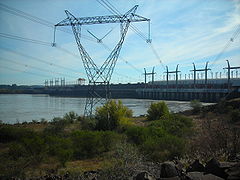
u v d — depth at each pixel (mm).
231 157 9734
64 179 11367
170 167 7852
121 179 9156
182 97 135125
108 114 31922
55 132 29484
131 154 11297
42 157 16297
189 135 19891
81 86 175250
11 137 26250
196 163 8164
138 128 21203
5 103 102625
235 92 72500
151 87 166375
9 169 12680
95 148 18453
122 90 179125
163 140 15289
